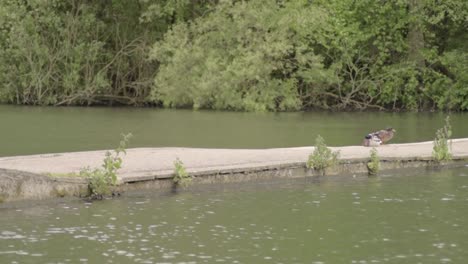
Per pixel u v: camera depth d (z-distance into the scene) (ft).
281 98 167.22
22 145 96.94
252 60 161.07
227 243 51.47
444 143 85.56
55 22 172.76
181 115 149.59
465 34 176.76
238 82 162.30
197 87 164.25
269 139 107.14
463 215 60.08
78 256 48.08
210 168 71.05
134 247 50.21
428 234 54.19
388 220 58.23
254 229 55.21
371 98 170.19
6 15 169.48
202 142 102.94
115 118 141.08
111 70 182.70
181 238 52.54
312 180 75.36
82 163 72.13
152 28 183.52
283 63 169.68
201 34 170.30
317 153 77.05
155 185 67.67
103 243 51.03
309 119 143.23
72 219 57.41
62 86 177.99
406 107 170.91
